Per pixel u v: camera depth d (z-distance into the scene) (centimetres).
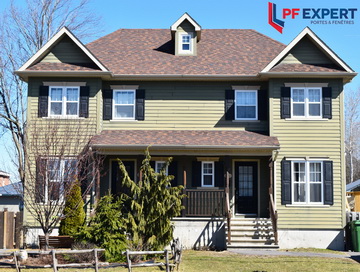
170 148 2222
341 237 2253
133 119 2433
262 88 2431
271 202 2184
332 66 2344
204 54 2623
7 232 2178
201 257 1855
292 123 2327
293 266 1702
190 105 2444
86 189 2122
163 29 2916
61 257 1780
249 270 1631
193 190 2233
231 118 2420
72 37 2359
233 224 2189
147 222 1806
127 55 2609
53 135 2005
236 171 2417
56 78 2377
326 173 2289
